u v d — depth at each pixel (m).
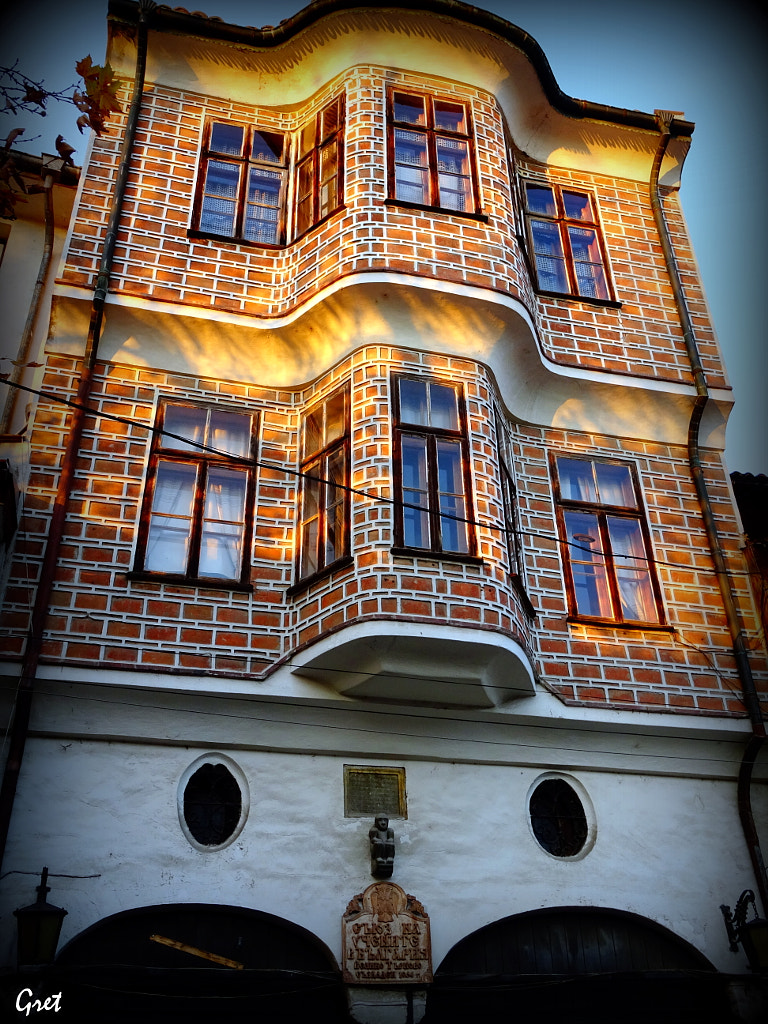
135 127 12.06
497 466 10.55
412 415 10.48
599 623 10.79
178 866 8.65
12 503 9.12
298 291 11.23
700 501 12.01
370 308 10.82
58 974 8.00
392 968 8.67
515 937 9.33
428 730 9.75
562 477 11.73
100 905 8.31
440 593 9.41
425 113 12.43
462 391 10.77
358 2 12.25
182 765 9.09
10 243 12.18
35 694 8.88
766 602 11.27
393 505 9.77
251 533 10.30
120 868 8.49
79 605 9.35
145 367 10.87
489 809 9.67
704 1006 9.55
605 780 10.21
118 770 8.90
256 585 10.01
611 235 13.58
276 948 8.70
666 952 9.62
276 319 11.19
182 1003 8.35
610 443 12.12
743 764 10.53
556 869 9.59
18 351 11.38
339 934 8.72
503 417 11.57
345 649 9.16
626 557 11.41
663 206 14.20
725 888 9.95
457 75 12.81
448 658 9.30
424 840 9.34
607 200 13.88
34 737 8.84
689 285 13.52
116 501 10.02
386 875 9.05
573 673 10.38
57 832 8.49
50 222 12.28
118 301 10.80
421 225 11.30
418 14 12.40
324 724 9.52
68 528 9.73
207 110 12.62
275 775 9.28
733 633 11.15
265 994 8.47
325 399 10.90
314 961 8.73
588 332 12.52
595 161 14.07
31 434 10.09
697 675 10.80
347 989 8.52
